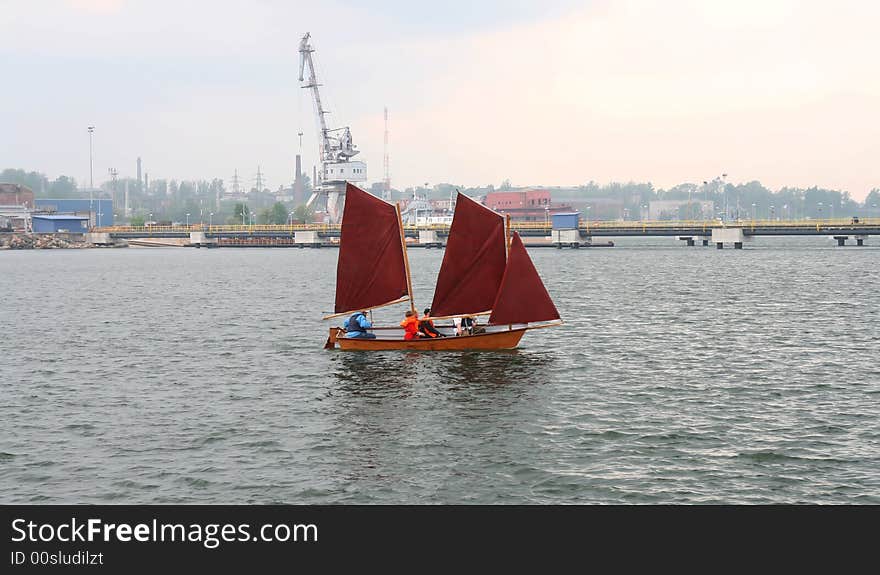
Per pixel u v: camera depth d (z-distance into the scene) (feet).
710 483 78.84
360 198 144.46
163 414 104.78
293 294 278.46
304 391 117.29
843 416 100.48
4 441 92.89
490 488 78.38
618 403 108.06
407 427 97.40
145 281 354.13
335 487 78.84
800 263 424.87
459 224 143.02
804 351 146.51
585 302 236.84
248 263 513.45
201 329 186.50
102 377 129.39
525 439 92.02
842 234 536.83
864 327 176.55
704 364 134.92
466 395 113.19
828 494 76.13
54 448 90.27
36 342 168.04
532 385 119.24
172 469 83.61
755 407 105.40
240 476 81.66
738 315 201.87
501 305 143.95
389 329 153.69
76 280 364.79
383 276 147.95
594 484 78.95
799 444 89.35
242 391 117.91
